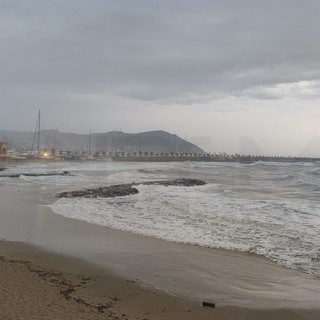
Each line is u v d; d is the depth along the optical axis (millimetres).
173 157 185000
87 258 10867
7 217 17641
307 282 9133
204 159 192875
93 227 15375
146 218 17297
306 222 16156
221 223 15945
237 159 197000
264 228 14938
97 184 37906
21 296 7203
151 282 8922
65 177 48156
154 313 7133
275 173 64750
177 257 11086
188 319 6934
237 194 28594
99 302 7430
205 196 25656
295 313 7309
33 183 38156
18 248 11805
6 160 110375
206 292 8375
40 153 156750
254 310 7430
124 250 11805
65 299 7293
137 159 169500
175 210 19375
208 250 11883
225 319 7012
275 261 10758
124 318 6676
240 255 11352
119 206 21094
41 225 15773
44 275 8852
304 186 36969
